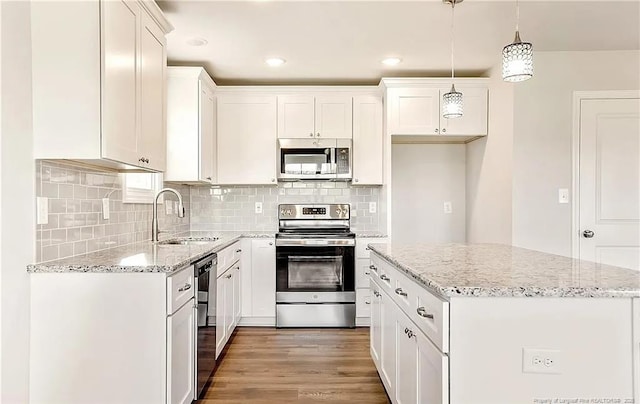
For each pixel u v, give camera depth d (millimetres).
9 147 1719
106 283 1839
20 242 1776
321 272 3914
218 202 4430
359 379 2705
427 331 1535
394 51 3363
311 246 3891
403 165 4551
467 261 1945
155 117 2424
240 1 2510
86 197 2289
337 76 4027
